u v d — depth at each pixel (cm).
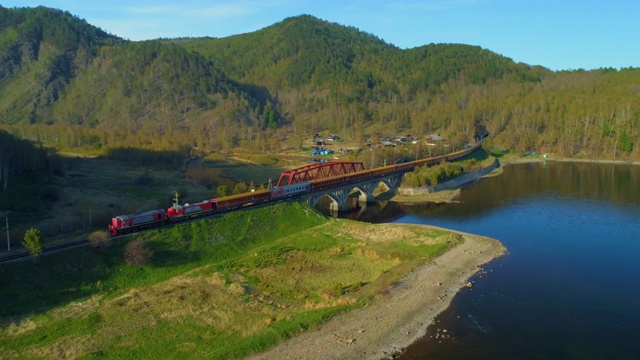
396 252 9581
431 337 6366
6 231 8988
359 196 16525
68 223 10181
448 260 9231
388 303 7300
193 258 8875
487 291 7844
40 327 6303
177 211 9644
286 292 7738
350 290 7825
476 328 6612
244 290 7644
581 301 7519
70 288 7262
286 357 5825
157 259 8475
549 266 9088
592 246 10394
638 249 10200
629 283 8281
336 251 9762
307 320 6606
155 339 6097
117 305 6962
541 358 5894
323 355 5881
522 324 6738
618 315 7050
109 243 8244
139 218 8962
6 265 7181
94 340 6028
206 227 9775
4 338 6009
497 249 10056
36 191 13638
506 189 17325
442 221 12825
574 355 5969
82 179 16600
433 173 16975
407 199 15912
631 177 19812
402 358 5875
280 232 10756
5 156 13688
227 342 6047
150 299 7194
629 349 6116
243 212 10719
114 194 14675
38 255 7544
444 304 7325
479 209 14250
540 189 17275
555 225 12219
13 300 6706
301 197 12656
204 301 7194
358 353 5956
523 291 7869
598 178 19612
